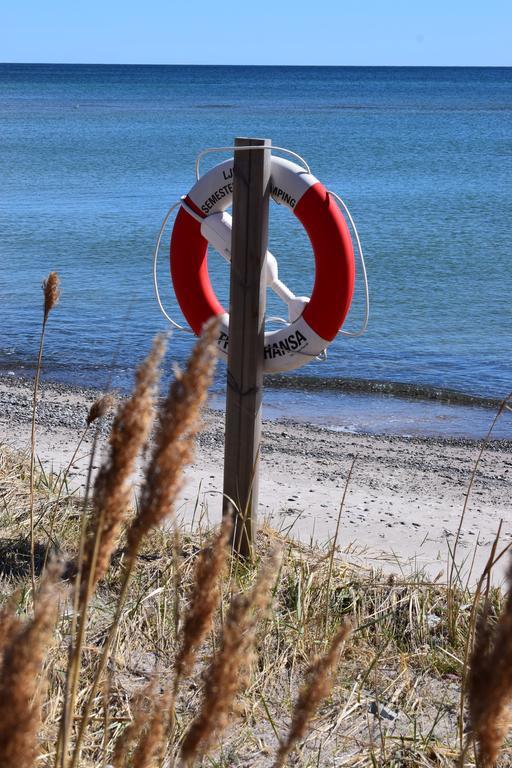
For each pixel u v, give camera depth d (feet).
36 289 50.72
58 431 25.81
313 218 14.20
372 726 9.55
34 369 35.32
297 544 15.49
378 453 26.40
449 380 35.81
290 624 11.30
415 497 21.77
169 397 3.61
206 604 4.11
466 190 98.58
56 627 9.84
